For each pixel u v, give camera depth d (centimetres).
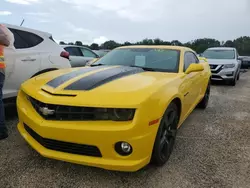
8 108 468
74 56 866
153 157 255
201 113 501
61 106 230
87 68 327
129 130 214
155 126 233
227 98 673
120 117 219
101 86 245
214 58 1002
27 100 281
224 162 287
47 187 229
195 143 341
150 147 234
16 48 408
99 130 217
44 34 478
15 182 234
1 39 319
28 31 445
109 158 226
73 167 263
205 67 507
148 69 342
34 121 244
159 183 240
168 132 280
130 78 273
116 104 217
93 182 239
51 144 240
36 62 433
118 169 225
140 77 281
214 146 332
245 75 1489
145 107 222
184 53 382
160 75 304
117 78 271
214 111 520
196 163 282
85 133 220
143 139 222
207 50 1102
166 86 265
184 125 420
